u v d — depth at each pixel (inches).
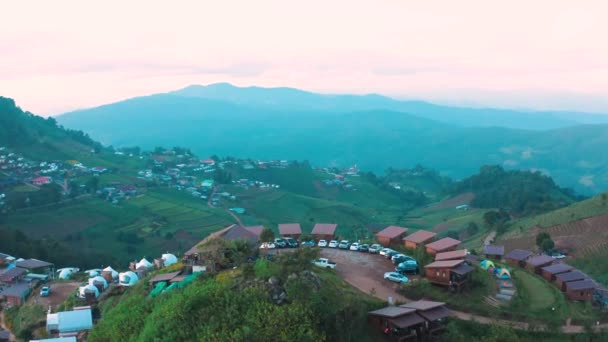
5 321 3011.8
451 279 2240.4
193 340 1612.9
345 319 1715.1
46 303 3085.6
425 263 2484.0
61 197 7485.2
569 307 2412.6
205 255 2269.9
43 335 2524.6
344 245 2871.6
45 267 4015.8
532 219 6486.2
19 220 6397.6
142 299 2160.4
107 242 6186.0
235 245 2257.6
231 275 1966.0
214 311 1707.7
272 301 1744.6
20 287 3400.6
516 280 2635.3
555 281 2760.8
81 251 5354.3
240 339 1545.3
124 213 7377.0
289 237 3021.7
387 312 1803.6
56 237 6112.2
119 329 1910.7
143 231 6786.4
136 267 3595.0
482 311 2130.9
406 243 2876.5
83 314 2524.6
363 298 1984.5
